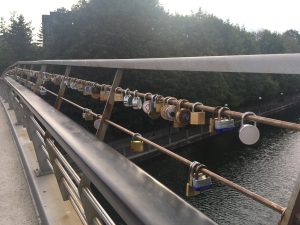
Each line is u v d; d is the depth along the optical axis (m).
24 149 4.80
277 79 63.09
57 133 1.87
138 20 36.91
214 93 42.84
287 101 70.12
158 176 27.33
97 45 35.25
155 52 37.66
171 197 1.10
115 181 1.21
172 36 39.91
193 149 36.31
